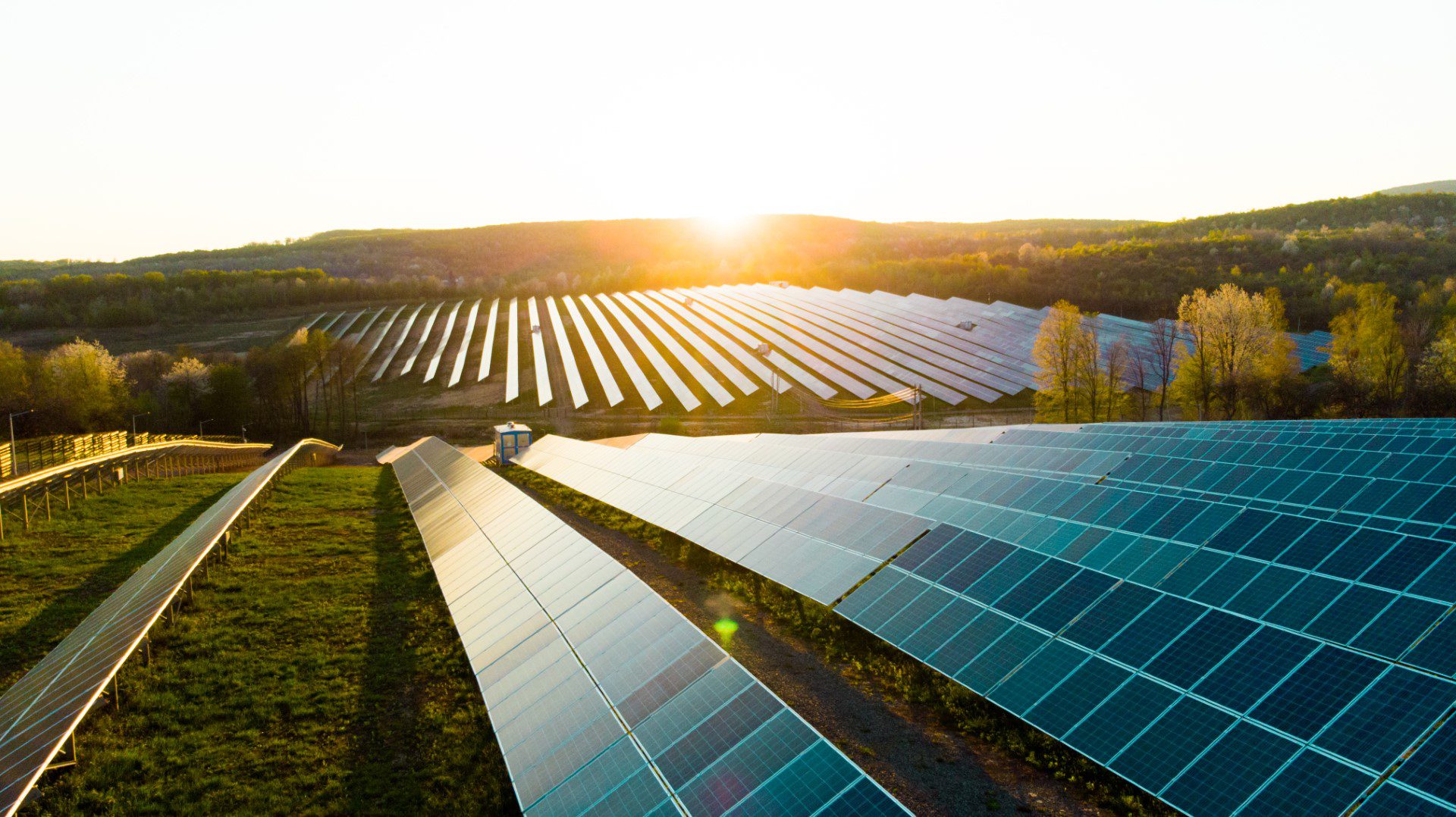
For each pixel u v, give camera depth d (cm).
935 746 1512
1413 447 2522
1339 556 1623
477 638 2017
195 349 12512
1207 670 1305
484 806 1438
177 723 1786
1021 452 3316
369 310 16375
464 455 4744
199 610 2470
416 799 1478
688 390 9481
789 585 2131
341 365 9988
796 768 1102
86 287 15150
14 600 2598
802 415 8488
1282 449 2709
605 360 11162
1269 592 1575
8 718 1623
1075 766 1389
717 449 4462
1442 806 956
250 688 1941
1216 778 1123
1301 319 10856
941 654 1611
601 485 4025
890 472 3034
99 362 8656
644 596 1734
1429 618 1331
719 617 2223
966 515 2441
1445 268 12462
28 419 7881
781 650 1972
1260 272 13412
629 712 1370
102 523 3678
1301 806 1037
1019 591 1688
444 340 13012
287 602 2544
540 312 15100
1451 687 1105
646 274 19300
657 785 1170
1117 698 1327
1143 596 1525
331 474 5472
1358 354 6094
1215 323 6284
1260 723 1173
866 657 1883
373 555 3127
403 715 1798
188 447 6178
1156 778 1164
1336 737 1104
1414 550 1534
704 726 1255
